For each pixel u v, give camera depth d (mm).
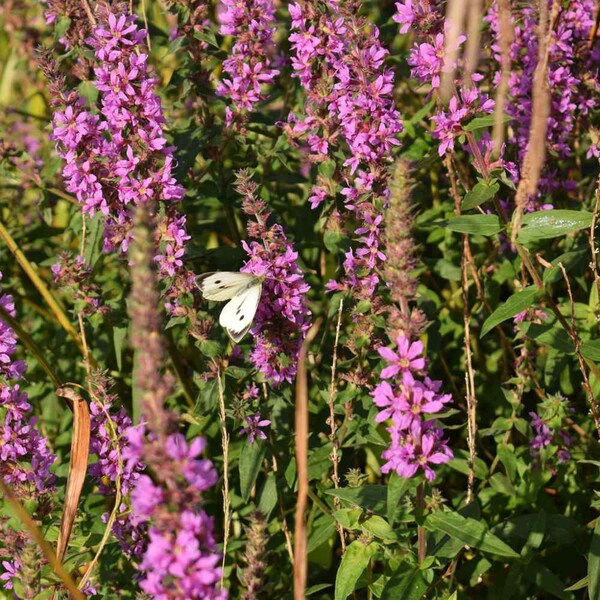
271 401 1193
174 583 1018
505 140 1290
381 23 1297
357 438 1192
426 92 1298
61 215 1368
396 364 1072
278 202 1285
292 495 1220
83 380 1279
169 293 1180
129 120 1170
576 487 1227
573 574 1204
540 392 1225
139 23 1306
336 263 1274
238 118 1233
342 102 1174
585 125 1262
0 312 1168
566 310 1229
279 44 1324
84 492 1208
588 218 1146
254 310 1145
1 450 1148
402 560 1127
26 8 1412
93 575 1166
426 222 1284
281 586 1212
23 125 1403
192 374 1272
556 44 1215
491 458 1248
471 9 1055
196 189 1252
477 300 1272
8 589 1173
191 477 1011
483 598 1218
